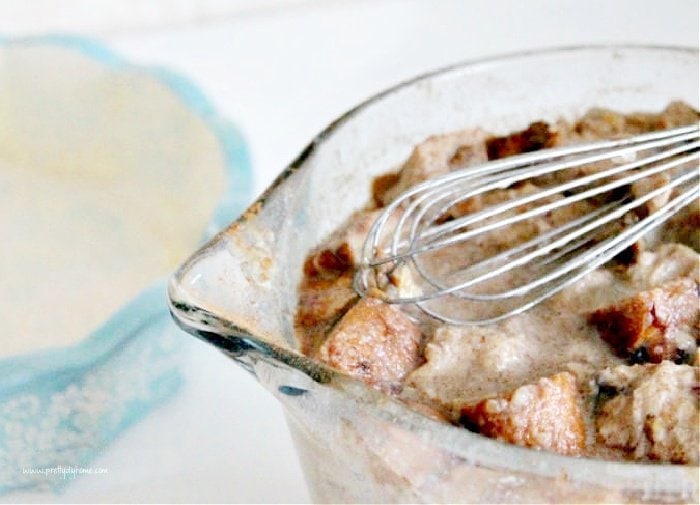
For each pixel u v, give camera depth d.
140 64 0.65
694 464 0.34
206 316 0.34
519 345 0.38
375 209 0.44
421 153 0.45
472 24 0.66
